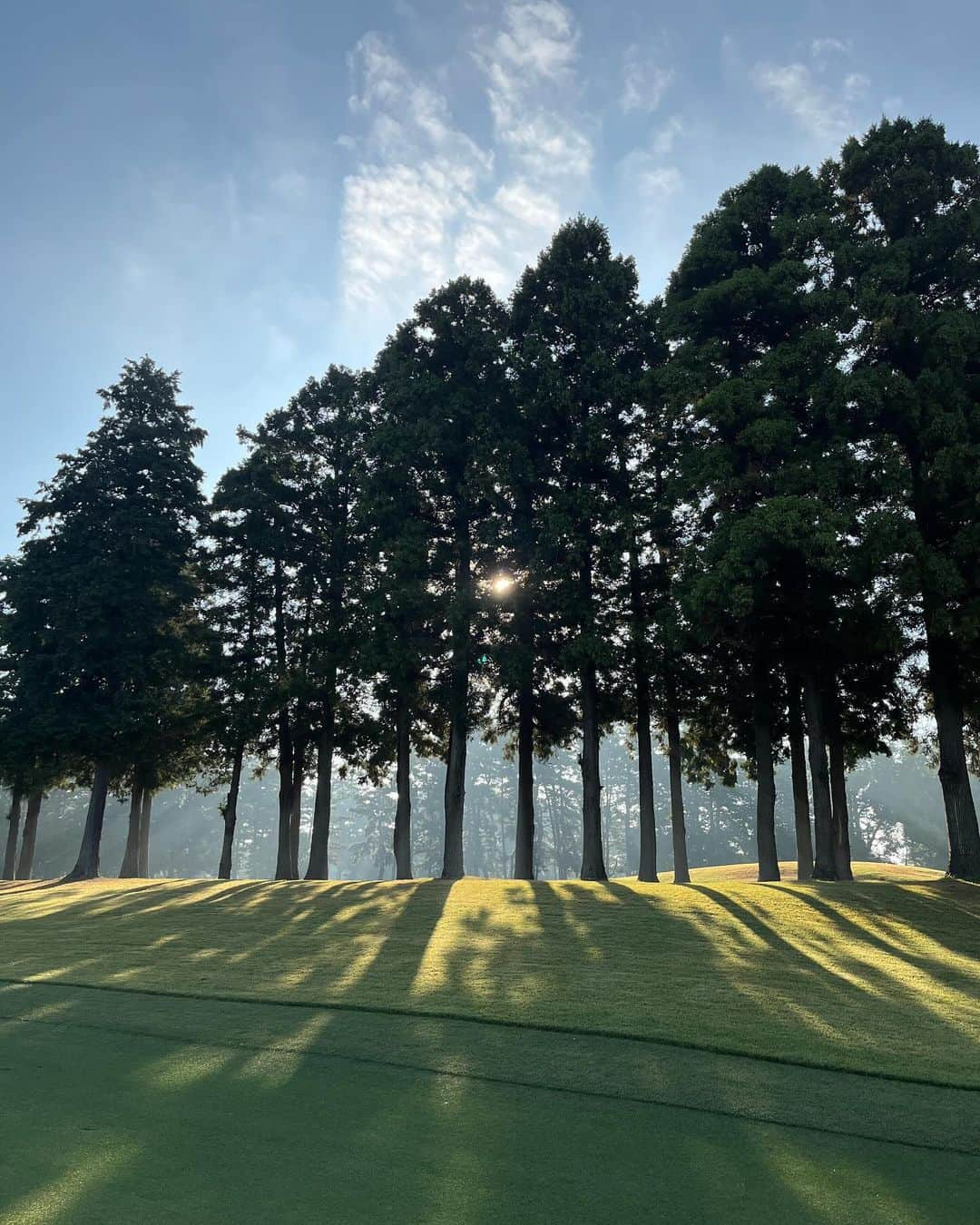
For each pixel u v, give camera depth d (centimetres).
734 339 2427
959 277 2216
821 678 2433
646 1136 602
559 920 1608
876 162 2319
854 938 1434
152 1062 785
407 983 1099
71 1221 470
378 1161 555
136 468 3434
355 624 2945
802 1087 704
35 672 3142
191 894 2248
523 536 2598
